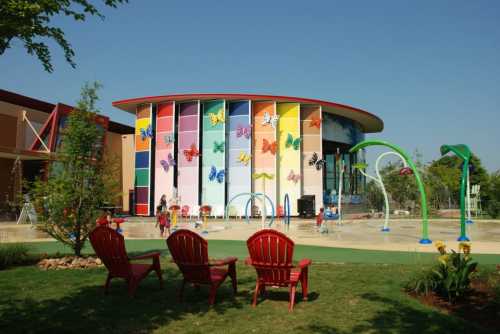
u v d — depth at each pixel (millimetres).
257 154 33406
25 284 7020
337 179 41156
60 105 28203
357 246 12516
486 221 27172
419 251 11219
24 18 3859
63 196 9039
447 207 47812
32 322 4977
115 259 6266
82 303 5855
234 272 6426
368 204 45594
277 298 6129
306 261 6055
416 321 4887
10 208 27266
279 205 33625
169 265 9047
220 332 4664
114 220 15352
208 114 33219
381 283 6887
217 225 23859
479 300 5629
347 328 4727
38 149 28531
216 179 32406
